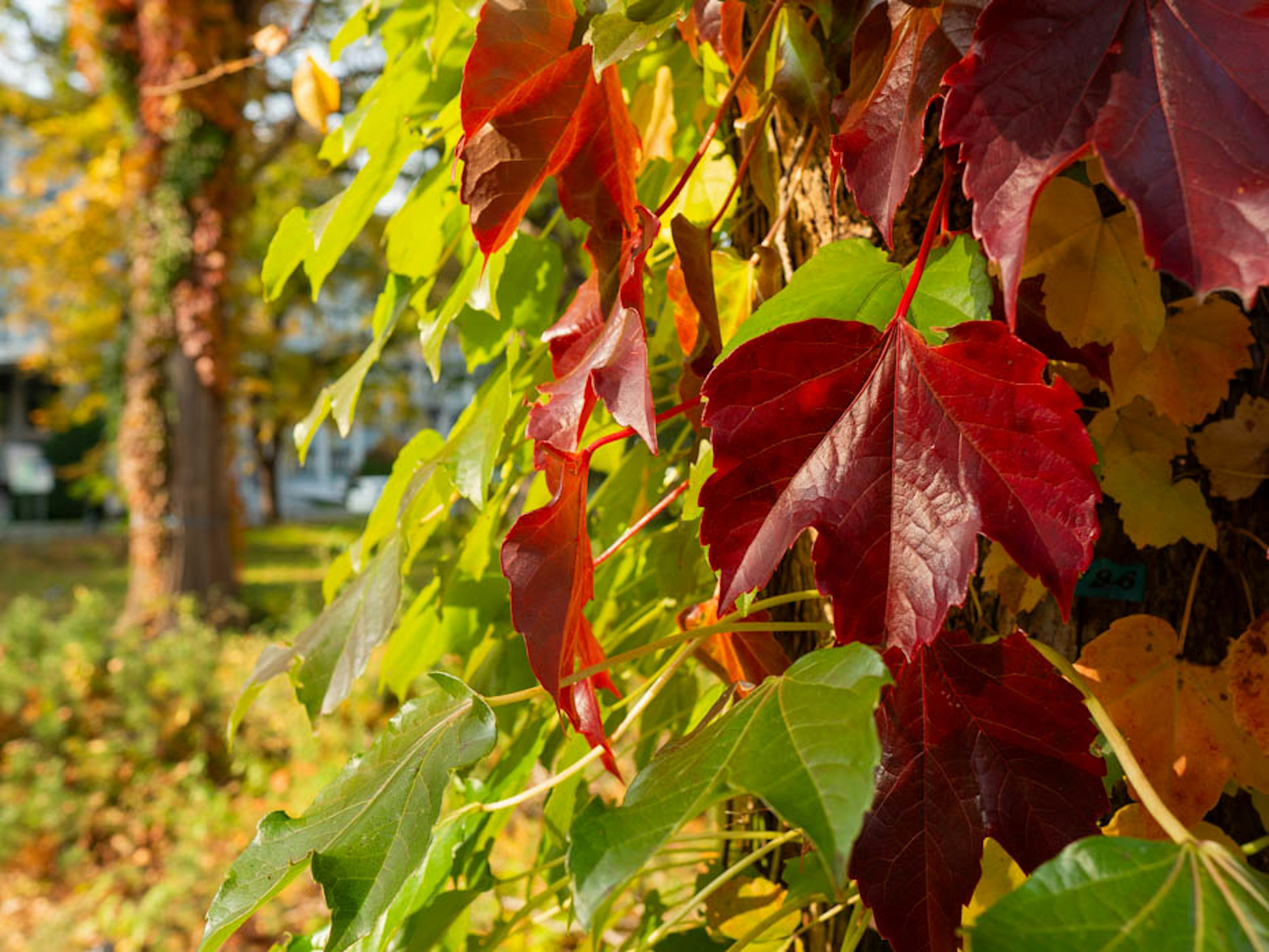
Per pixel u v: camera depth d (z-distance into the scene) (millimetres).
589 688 433
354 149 633
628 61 625
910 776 414
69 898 3031
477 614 749
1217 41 295
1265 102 287
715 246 660
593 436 686
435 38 593
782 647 587
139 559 5684
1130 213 422
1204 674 448
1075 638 491
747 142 512
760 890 603
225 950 2578
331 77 831
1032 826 401
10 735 3941
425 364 625
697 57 581
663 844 290
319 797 464
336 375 11852
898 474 354
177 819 3363
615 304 448
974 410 348
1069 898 292
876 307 380
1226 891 289
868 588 350
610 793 1072
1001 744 408
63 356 9344
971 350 350
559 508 426
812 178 545
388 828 411
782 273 564
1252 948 276
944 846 406
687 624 583
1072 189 425
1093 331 425
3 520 16891
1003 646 408
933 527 348
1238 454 469
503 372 585
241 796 3592
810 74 466
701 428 518
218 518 5773
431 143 656
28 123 7945
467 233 658
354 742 3566
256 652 4594
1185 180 289
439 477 590
